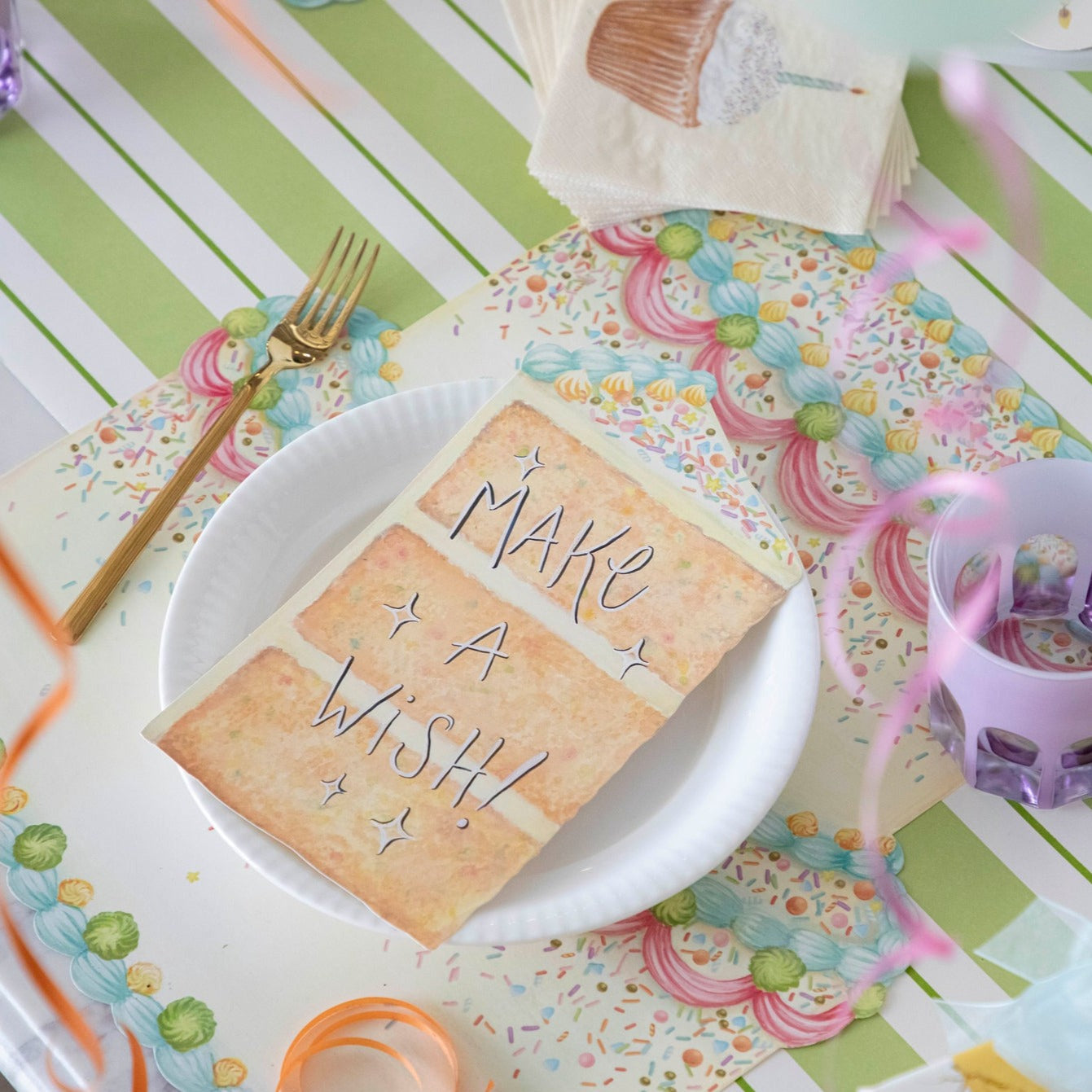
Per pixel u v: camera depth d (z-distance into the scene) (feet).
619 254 2.84
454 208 2.88
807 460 2.73
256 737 2.43
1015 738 2.50
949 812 2.56
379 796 2.42
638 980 2.50
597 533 2.51
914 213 2.86
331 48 2.97
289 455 2.56
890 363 2.78
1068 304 2.81
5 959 2.49
